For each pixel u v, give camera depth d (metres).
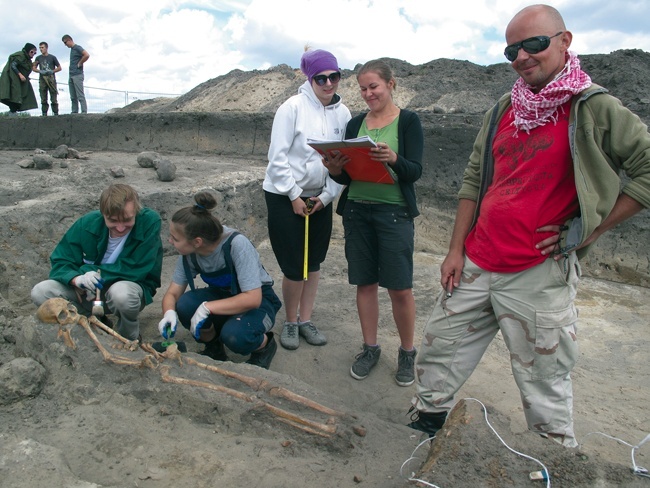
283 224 3.68
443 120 7.40
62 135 10.98
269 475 2.33
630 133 2.07
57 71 12.53
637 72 7.94
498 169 2.37
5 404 2.68
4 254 4.63
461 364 2.56
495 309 2.40
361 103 11.08
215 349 3.75
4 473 2.17
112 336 2.96
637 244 5.75
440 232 6.91
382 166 3.08
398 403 3.46
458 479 1.99
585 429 3.26
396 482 2.31
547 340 2.28
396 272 3.35
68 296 3.60
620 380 3.91
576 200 2.24
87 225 3.60
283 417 2.60
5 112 14.73
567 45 2.18
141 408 2.70
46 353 2.88
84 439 2.47
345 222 3.49
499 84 10.14
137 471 2.31
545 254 2.26
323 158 3.23
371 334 3.71
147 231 3.64
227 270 3.43
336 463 2.46
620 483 1.97
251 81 13.45
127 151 10.05
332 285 5.43
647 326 4.76
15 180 5.94
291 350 4.02
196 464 2.37
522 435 2.19
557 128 2.17
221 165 7.71
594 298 5.36
